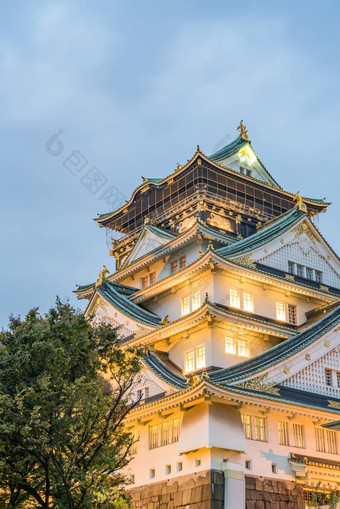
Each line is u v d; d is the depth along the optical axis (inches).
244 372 1530.5
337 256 2246.6
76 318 1235.2
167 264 2207.2
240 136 2672.2
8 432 1061.8
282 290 2020.2
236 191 2427.4
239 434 1450.5
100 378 1237.1
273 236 2066.9
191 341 1831.9
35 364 1162.6
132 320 2001.7
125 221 2679.6
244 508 1395.2
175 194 2433.6
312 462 1552.7
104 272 2245.3
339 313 1808.6
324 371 1696.6
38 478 1165.1
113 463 1138.7
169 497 1492.4
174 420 1576.0
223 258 1834.4
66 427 1117.7
